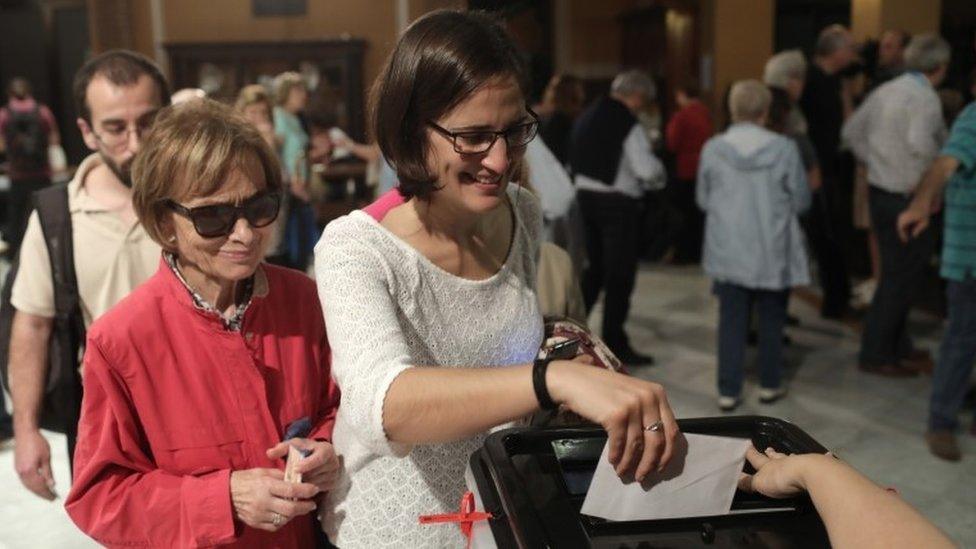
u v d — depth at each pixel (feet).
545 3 31.76
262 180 4.04
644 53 29.40
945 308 17.83
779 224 12.08
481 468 3.20
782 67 14.60
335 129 22.13
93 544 9.52
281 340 4.28
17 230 25.52
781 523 2.88
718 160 12.25
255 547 4.15
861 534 2.45
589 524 2.86
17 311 5.45
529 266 4.11
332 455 3.84
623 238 14.34
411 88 3.09
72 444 5.46
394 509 3.76
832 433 11.81
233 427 4.11
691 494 2.90
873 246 17.15
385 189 10.68
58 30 36.78
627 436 2.62
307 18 25.38
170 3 25.41
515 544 2.75
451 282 3.59
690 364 14.76
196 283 4.15
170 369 4.03
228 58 25.20
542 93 16.51
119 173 5.47
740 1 24.59
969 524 9.34
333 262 3.39
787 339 15.79
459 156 3.11
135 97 5.29
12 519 10.07
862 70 19.16
